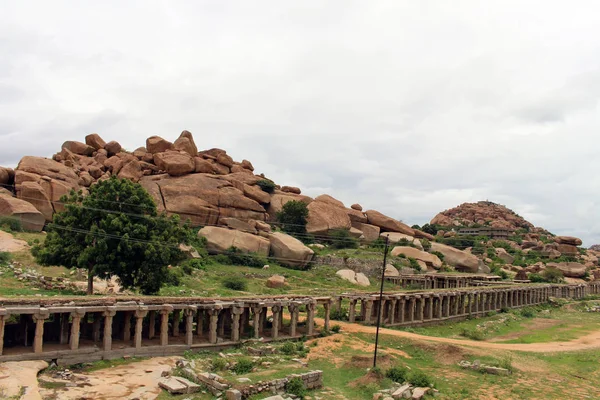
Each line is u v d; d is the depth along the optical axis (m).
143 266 43.47
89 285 43.56
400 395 26.50
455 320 61.19
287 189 119.81
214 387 24.91
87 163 95.88
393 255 98.00
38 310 27.38
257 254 81.38
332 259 89.00
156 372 28.30
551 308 82.88
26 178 73.44
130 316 34.59
